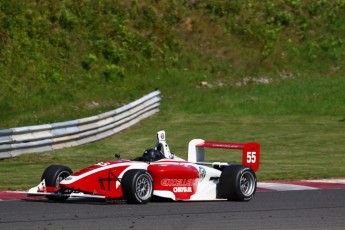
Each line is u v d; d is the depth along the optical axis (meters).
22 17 125.38
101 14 139.38
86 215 40.97
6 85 111.94
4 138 79.12
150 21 143.50
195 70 137.50
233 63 141.88
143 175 46.09
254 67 142.25
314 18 159.38
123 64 132.38
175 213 42.56
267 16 156.00
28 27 125.00
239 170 49.59
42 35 125.94
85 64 126.88
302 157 84.06
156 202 48.31
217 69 139.12
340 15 162.12
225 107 122.50
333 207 46.47
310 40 153.50
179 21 146.62
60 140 87.88
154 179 47.47
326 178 66.50
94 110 113.94
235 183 49.12
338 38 155.75
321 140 97.44
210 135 100.50
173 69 136.00
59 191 45.66
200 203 48.25
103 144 92.56
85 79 123.62
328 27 158.12
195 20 148.12
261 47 147.50
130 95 124.31
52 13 131.12
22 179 63.84
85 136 92.69
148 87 129.38
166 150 50.81
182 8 149.38
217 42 145.62
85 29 133.75
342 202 49.19
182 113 118.94
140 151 87.62
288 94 131.12
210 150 90.75
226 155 86.19
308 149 90.38
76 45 129.12
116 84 126.56
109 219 39.47
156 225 37.69
